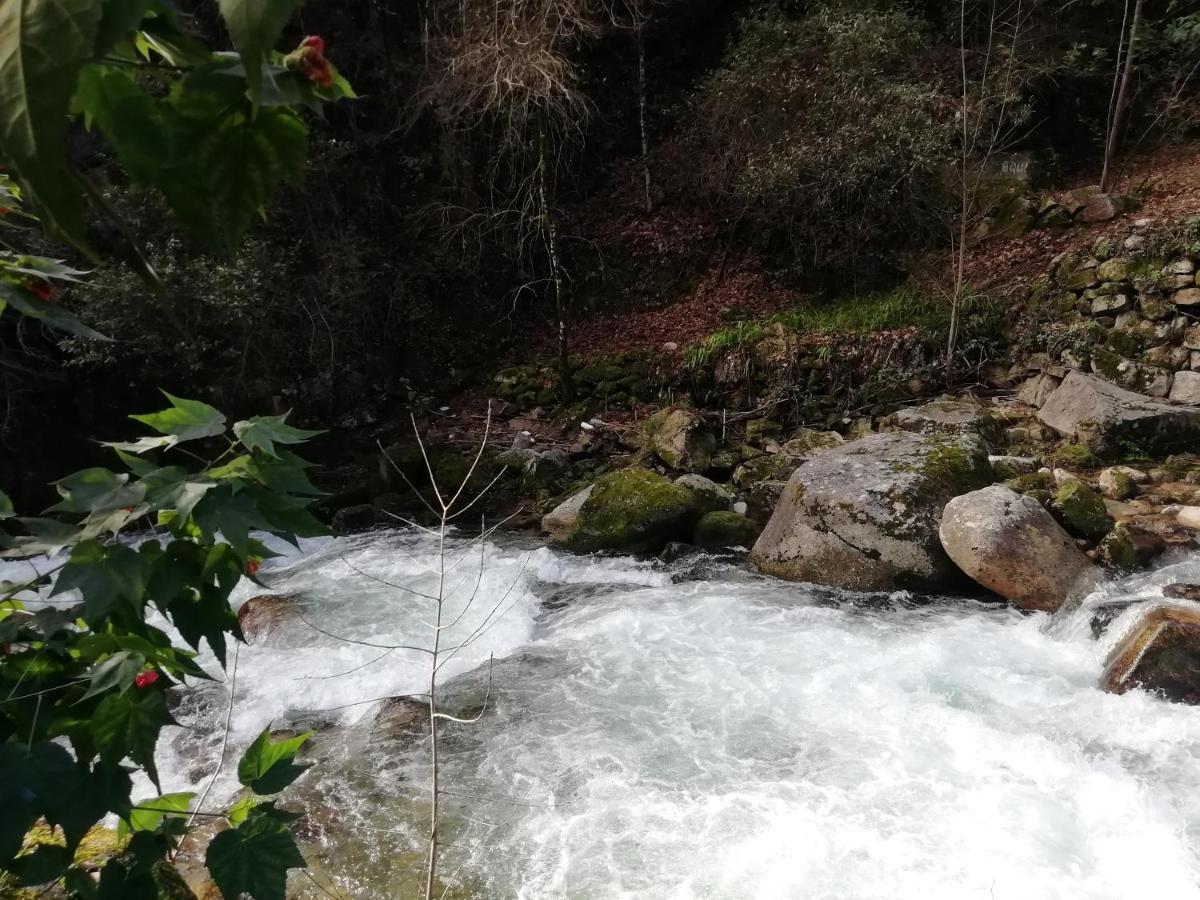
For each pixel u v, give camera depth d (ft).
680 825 10.62
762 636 16.38
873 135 33.35
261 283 28.07
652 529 22.61
